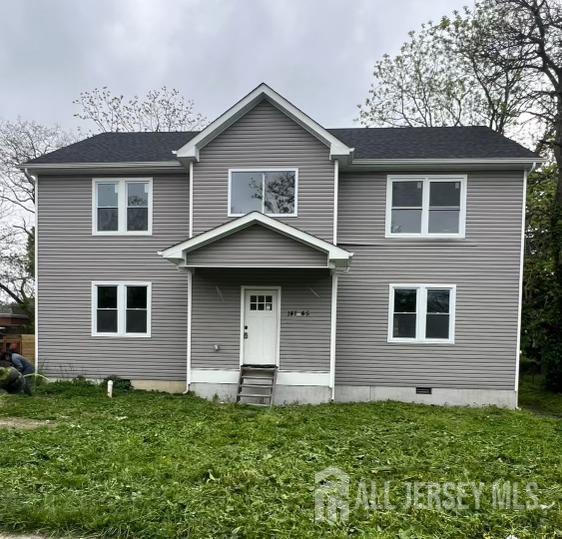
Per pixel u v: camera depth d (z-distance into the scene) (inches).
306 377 385.7
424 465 207.2
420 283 405.1
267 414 321.4
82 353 439.2
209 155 401.4
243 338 397.1
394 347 406.0
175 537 132.1
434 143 439.2
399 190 412.5
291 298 391.9
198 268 394.0
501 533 142.3
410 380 403.2
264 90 387.5
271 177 396.5
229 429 269.3
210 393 393.1
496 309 395.5
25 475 175.5
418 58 717.3
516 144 420.8
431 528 143.1
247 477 179.5
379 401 401.1
